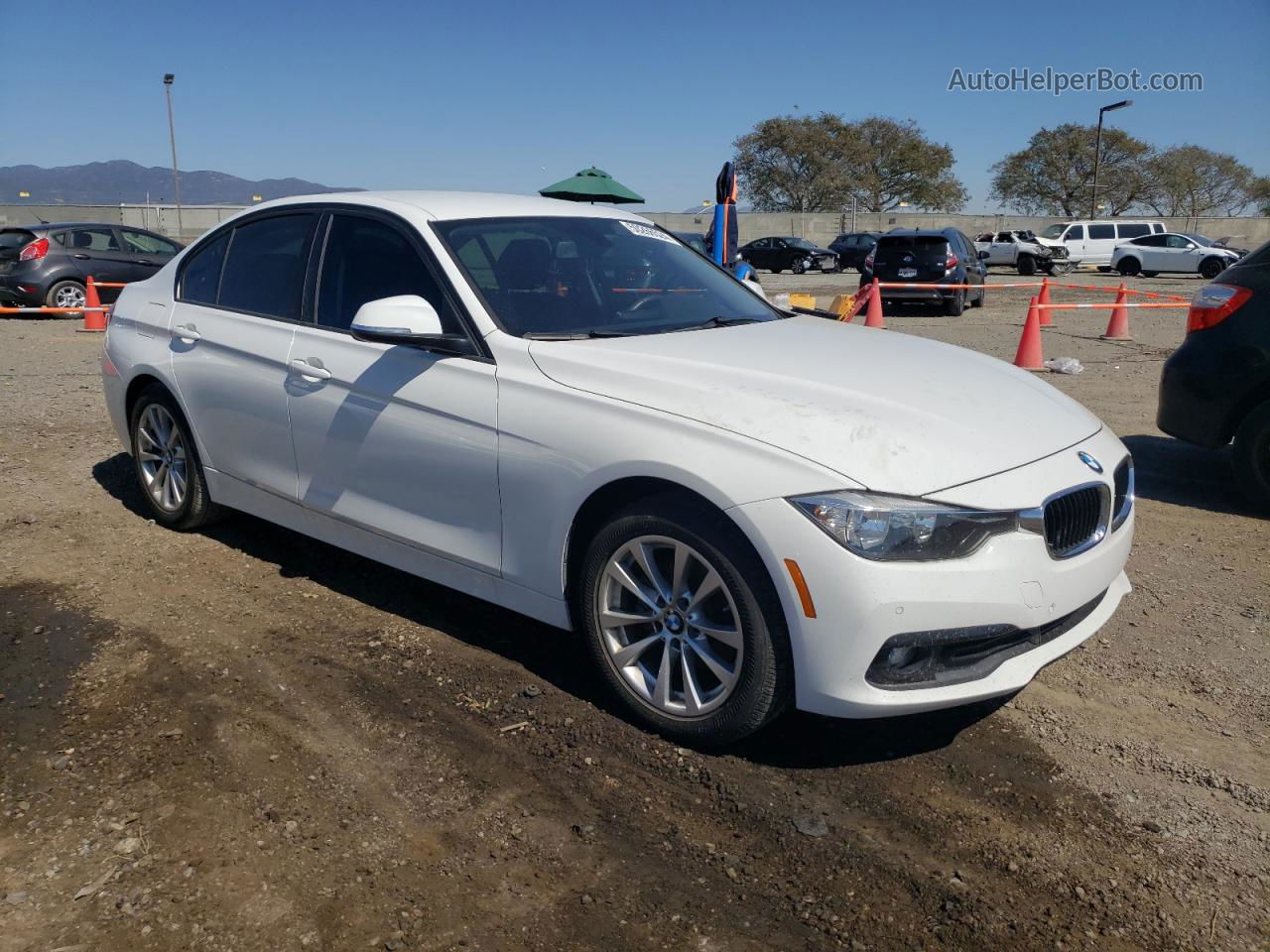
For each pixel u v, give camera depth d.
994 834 2.70
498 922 2.35
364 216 4.01
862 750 3.10
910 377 3.30
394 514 3.74
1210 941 2.32
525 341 3.39
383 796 2.82
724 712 2.94
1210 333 5.49
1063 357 11.27
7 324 13.97
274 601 4.16
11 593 4.19
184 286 4.80
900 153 60.50
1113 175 60.53
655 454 2.93
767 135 60.44
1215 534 5.14
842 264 37.94
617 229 4.34
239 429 4.33
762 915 2.38
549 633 3.89
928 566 2.68
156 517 5.07
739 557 2.82
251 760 2.99
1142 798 2.86
